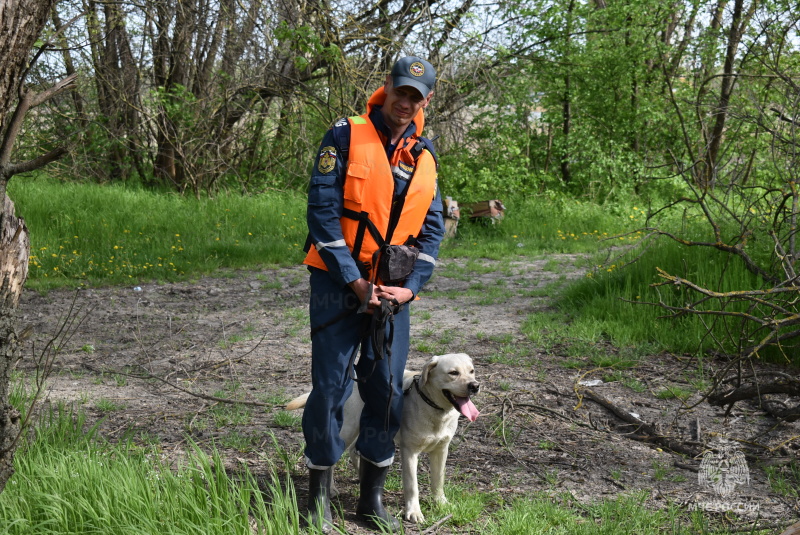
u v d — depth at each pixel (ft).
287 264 38.17
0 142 7.31
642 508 11.42
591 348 21.91
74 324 24.80
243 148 61.41
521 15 56.95
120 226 41.68
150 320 25.84
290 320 26.13
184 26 53.36
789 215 18.84
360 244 10.04
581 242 47.42
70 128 55.01
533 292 31.12
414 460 11.00
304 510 11.07
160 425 15.29
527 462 13.75
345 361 10.18
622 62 64.34
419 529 10.60
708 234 27.91
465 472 13.17
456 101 57.88
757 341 19.85
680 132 64.59
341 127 10.08
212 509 9.50
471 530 10.75
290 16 45.93
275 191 56.85
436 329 24.80
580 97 68.23
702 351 20.93
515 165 62.85
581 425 15.89
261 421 15.74
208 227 44.09
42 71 45.93
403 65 9.87
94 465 10.32
